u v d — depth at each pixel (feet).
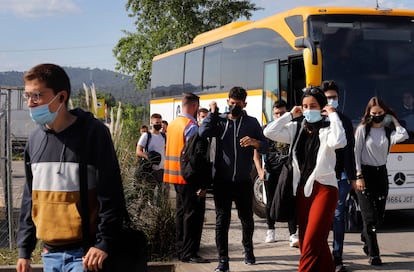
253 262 23.88
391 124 24.02
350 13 35.06
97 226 11.81
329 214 17.79
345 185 23.02
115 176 11.70
